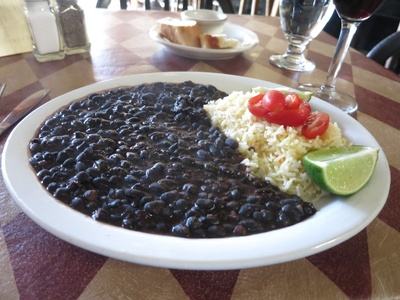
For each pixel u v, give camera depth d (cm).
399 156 26
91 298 14
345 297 15
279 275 16
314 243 15
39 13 36
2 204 19
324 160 21
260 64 43
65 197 18
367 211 17
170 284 15
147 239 15
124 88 31
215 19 49
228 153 25
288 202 20
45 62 39
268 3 86
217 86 34
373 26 87
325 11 40
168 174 21
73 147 22
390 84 40
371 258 17
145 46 46
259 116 27
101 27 51
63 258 16
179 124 28
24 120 23
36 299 14
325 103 30
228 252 14
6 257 16
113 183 20
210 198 20
